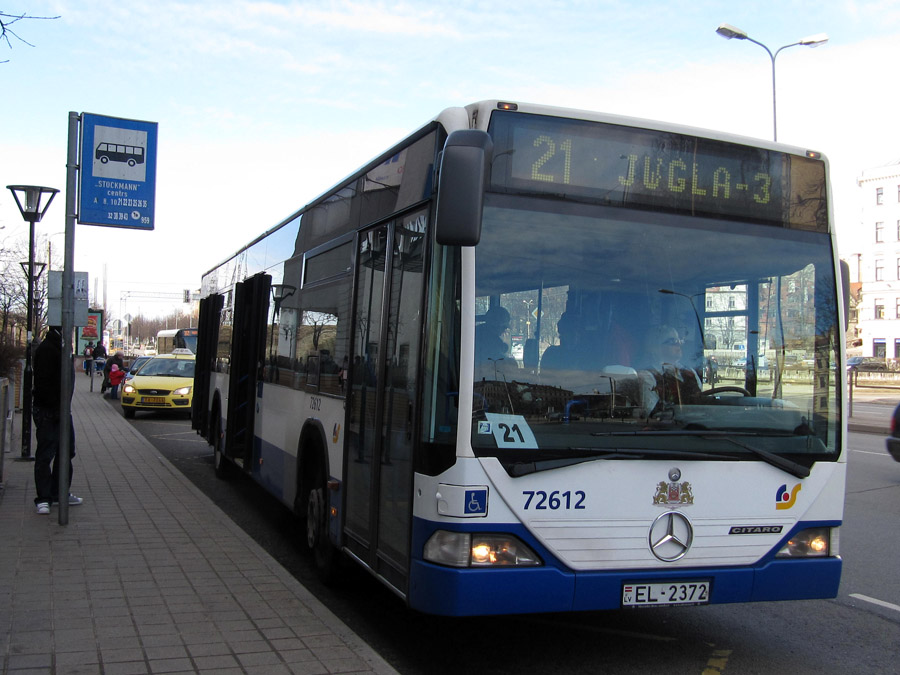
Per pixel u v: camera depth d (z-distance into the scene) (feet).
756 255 16.17
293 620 16.94
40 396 27.35
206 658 14.71
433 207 15.26
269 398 28.78
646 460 14.80
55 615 16.89
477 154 13.30
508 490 14.07
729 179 16.21
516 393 14.34
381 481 16.74
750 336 15.87
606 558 14.51
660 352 15.23
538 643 17.70
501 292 14.51
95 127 26.25
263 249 32.27
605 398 14.78
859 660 16.96
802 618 19.76
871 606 20.71
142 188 26.73
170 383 73.56
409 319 15.92
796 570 15.57
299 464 23.50
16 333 115.75
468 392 14.10
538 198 14.97
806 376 16.16
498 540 14.06
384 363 17.07
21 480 34.65
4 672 13.79
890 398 139.54
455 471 13.99
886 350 254.47
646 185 15.66
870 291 258.16
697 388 15.33
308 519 22.57
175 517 27.32
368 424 17.83
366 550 17.40
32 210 54.24
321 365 22.26
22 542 23.32
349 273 20.38
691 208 15.90
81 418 68.08
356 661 14.74
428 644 17.53
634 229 15.44
